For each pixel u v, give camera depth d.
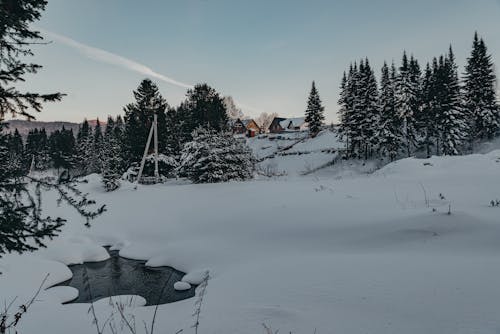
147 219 13.41
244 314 4.21
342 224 8.84
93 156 68.81
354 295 4.41
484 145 40.47
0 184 3.23
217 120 34.62
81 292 8.02
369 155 45.09
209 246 9.71
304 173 44.44
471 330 3.17
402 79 41.34
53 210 14.48
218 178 21.41
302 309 4.18
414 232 7.03
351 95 46.84
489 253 5.45
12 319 4.94
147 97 34.06
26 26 3.49
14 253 9.57
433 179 14.38
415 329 3.36
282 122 97.12
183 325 4.18
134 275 9.03
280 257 7.52
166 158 31.62
